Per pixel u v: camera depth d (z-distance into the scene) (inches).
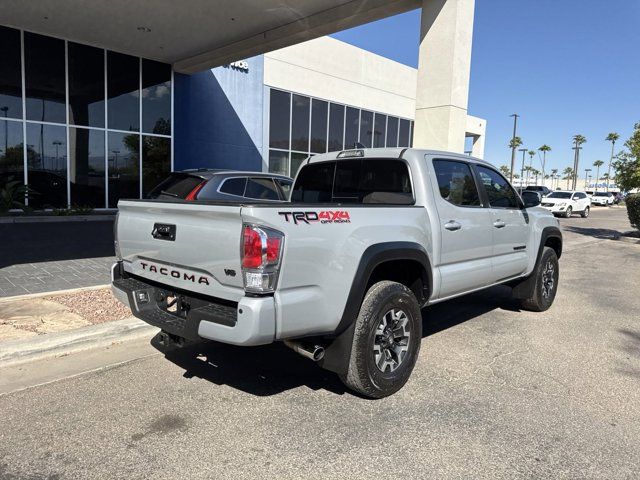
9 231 461.1
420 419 139.2
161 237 146.9
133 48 617.9
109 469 113.0
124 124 645.9
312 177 213.5
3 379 160.7
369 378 144.8
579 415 143.7
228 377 166.4
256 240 118.8
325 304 133.6
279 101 813.2
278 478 110.5
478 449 123.9
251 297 120.9
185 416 138.5
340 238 136.4
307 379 166.2
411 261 163.2
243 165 775.1
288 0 468.1
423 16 432.8
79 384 158.2
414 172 175.2
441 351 197.6
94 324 201.5
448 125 420.8
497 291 314.0
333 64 888.3
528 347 204.7
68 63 591.2
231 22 528.1
